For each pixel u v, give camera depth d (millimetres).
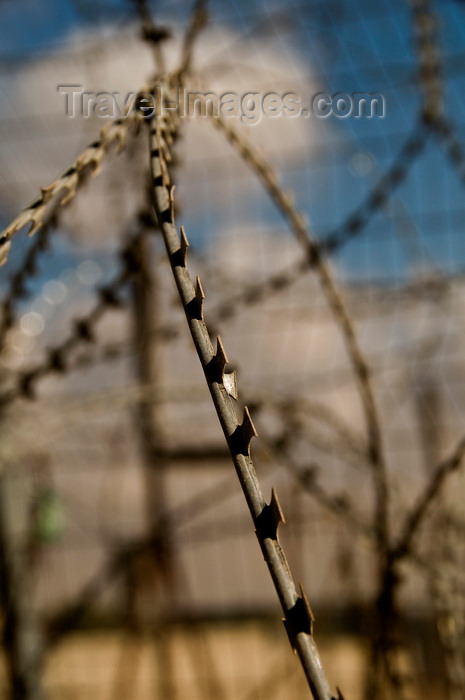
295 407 1518
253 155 1132
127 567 2932
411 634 2311
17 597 2721
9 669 2725
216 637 4195
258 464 1660
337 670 2889
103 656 3807
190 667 3688
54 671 3631
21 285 1130
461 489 1424
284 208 1207
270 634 4266
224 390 551
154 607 3193
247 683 3963
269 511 529
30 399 1421
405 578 1315
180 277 587
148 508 2994
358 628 2615
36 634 2764
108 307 1287
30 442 1709
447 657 1365
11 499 2717
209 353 560
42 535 2818
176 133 838
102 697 3408
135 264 1230
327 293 1289
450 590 1343
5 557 2717
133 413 2662
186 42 1001
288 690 3363
